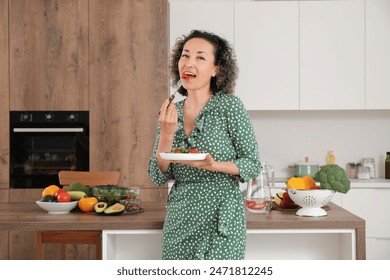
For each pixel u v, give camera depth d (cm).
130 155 418
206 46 193
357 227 214
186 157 181
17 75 418
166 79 417
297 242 245
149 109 417
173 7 443
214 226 192
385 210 425
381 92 441
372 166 466
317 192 222
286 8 443
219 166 186
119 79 418
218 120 195
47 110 418
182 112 202
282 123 482
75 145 420
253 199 236
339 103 443
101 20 417
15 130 418
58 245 412
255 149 196
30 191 421
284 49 443
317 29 441
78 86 418
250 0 468
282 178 464
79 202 246
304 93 443
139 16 417
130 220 221
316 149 481
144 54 417
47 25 417
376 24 439
